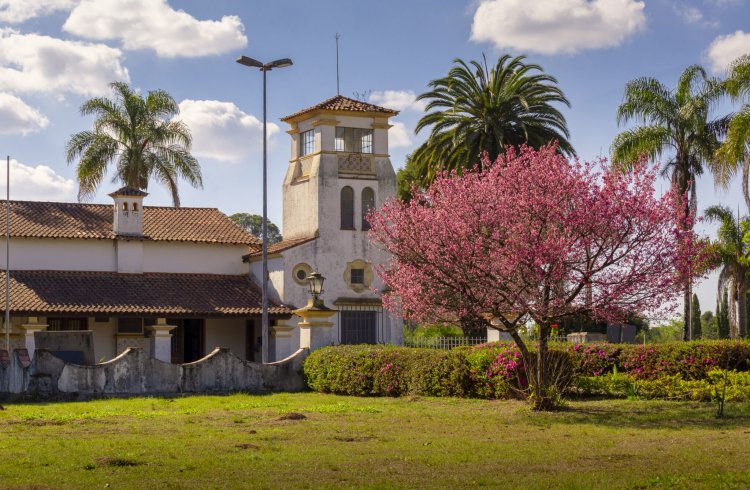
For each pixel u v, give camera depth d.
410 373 27.02
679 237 21.33
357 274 41.03
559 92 47.22
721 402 21.25
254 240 42.12
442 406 24.16
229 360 29.16
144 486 12.20
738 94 35.66
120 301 37.22
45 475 12.99
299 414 21.31
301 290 39.81
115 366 27.42
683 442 16.62
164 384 28.09
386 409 23.45
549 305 21.22
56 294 36.62
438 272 21.55
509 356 25.06
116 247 39.72
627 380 25.48
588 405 23.47
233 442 16.55
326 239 40.47
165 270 40.56
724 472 13.07
